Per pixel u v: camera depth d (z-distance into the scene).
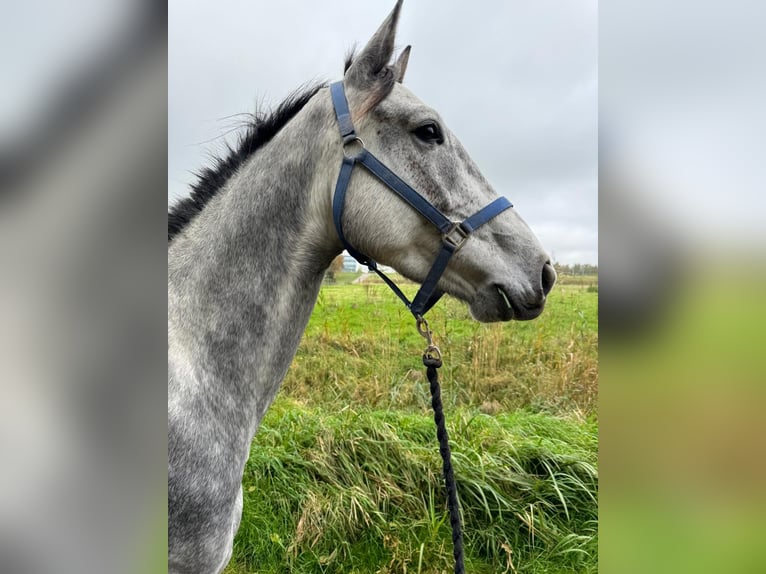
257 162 1.28
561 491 2.46
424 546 2.17
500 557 2.22
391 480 2.46
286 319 1.24
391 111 1.24
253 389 1.20
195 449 1.07
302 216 1.25
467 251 1.26
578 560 2.18
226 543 1.17
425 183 1.24
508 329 4.60
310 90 1.42
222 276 1.18
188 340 1.13
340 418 2.90
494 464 2.51
